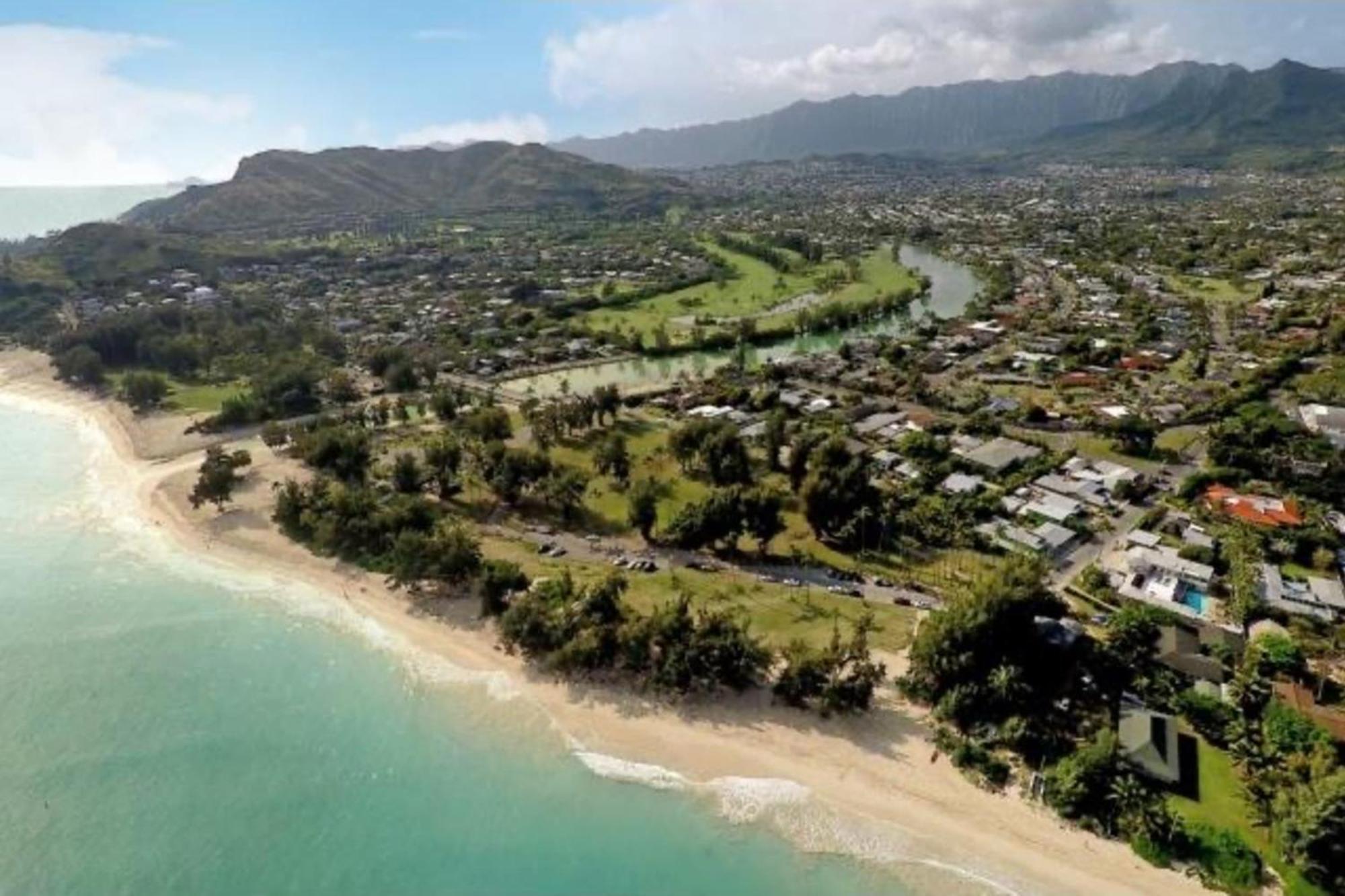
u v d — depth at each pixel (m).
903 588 106.62
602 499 135.38
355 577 115.44
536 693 90.81
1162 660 86.19
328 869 71.19
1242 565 103.25
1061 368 190.62
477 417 159.62
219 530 131.12
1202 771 73.38
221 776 81.25
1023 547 113.38
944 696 82.81
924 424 159.75
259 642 103.00
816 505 117.12
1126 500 127.69
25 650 101.44
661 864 70.50
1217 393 170.00
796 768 79.00
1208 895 63.72
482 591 103.25
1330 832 61.75
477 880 69.69
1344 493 124.38
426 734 86.31
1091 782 71.38
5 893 69.25
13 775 81.62
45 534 132.88
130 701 92.25
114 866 71.69
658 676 88.56
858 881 67.88
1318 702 80.25
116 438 176.38
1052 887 65.56
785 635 94.62
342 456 143.62
